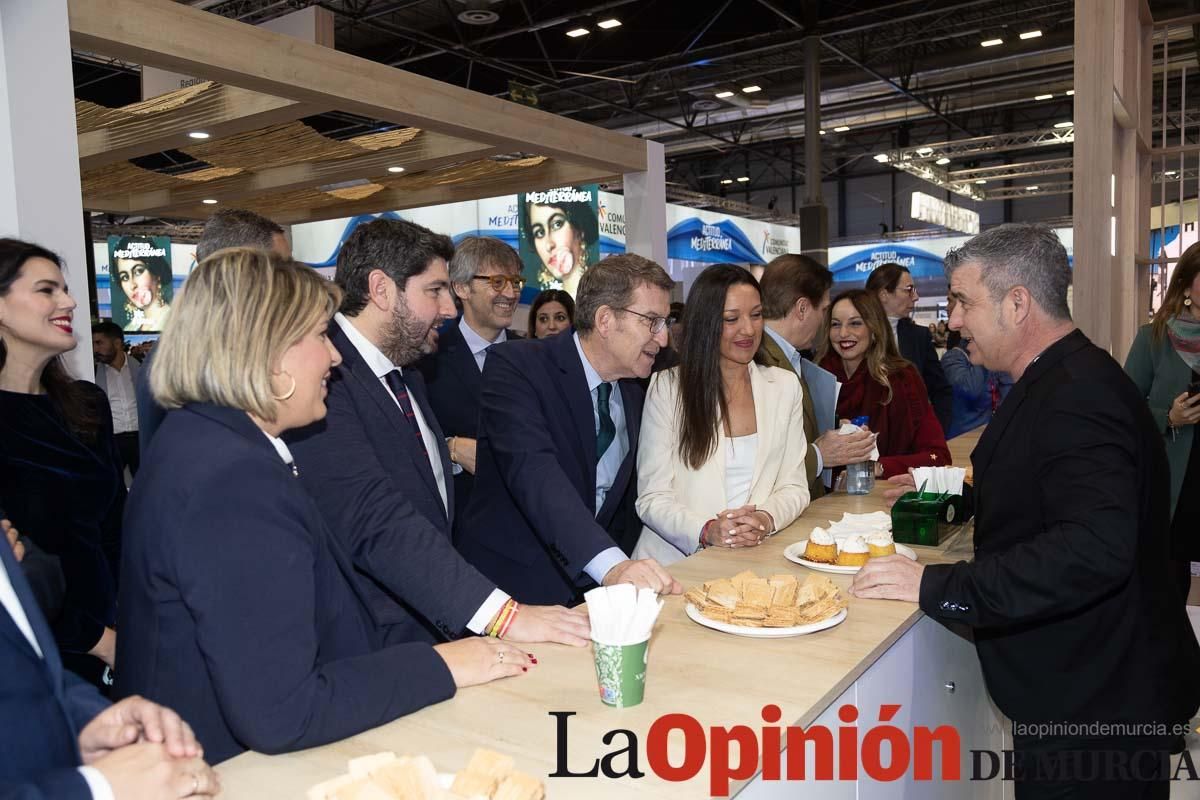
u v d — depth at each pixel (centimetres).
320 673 108
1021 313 152
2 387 193
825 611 147
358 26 1030
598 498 216
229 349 107
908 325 409
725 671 129
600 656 117
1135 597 147
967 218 1852
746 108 1402
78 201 256
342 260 172
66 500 195
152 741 94
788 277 262
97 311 1256
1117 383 144
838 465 273
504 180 689
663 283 191
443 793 87
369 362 171
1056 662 150
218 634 99
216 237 219
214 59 346
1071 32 1138
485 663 128
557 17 1034
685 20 1102
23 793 77
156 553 103
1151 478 147
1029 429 149
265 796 98
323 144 555
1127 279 362
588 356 200
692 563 189
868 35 1184
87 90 1102
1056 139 1559
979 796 199
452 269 314
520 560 200
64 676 107
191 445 105
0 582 86
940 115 1443
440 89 445
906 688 154
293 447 149
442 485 203
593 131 547
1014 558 144
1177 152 395
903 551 193
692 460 217
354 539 147
